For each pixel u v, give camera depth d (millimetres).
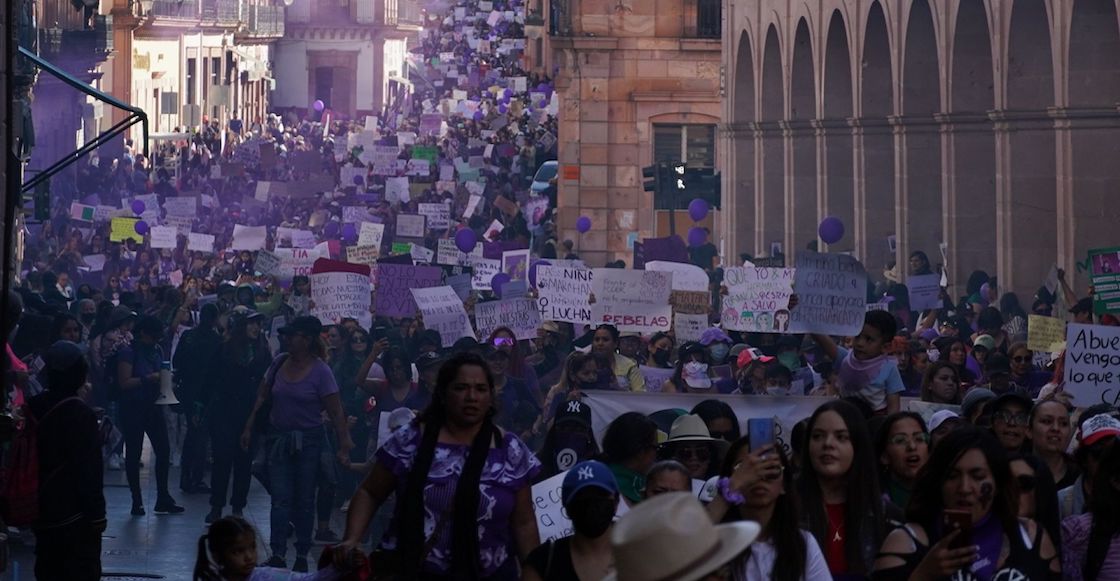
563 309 30922
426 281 33375
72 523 19328
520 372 27578
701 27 80125
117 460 35312
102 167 91938
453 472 14320
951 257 49312
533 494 16719
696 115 80438
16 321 23031
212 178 101562
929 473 12680
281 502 25375
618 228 80688
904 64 52250
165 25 141125
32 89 71500
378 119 188750
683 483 14188
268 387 25609
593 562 13422
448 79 196000
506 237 73375
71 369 19391
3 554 19438
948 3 48531
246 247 54844
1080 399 21422
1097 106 41344
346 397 30078
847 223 61312
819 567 12711
